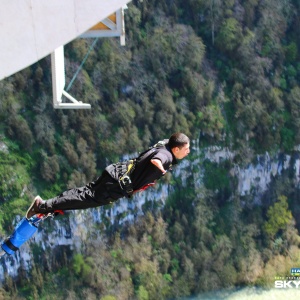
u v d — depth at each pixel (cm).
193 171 12169
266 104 12912
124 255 11350
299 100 13025
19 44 1438
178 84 12219
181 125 12075
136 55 11856
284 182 13062
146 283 11256
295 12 13400
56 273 10856
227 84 12769
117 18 2691
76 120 11194
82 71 11281
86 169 11244
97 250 11188
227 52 12712
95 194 1686
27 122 10806
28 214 1706
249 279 11875
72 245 10988
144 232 11619
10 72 1464
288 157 13088
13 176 10519
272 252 12406
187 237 11862
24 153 10781
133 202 11425
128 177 1641
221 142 12462
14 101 10700
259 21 12875
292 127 13062
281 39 13200
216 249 11900
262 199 12875
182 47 12119
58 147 11081
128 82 11744
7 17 1407
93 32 2747
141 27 11938
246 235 12325
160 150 1645
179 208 11969
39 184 10838
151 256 11512
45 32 1443
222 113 12569
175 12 12225
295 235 12681
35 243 10650
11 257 10450
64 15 1434
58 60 2897
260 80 12781
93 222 11156
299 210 13100
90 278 10931
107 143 11450
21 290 10619
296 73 13400
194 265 11725
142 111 11825
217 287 11650
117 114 11569
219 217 12244
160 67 11988
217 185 12381
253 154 12700
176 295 11375
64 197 1695
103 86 11494
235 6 12575
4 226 10431
